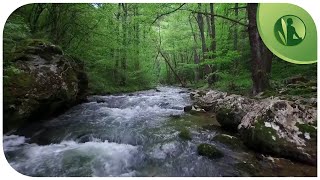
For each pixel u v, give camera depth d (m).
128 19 17.36
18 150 4.99
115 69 16.83
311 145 4.18
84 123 6.86
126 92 16.00
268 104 4.98
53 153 4.84
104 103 9.98
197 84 20.95
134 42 17.95
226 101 7.67
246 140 4.81
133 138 5.61
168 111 8.52
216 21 17.27
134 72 18.39
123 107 9.38
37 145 5.28
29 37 8.18
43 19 10.91
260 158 4.32
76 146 5.20
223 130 5.91
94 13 12.01
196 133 5.75
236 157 4.43
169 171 4.12
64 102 7.73
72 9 10.73
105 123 6.86
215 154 4.49
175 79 32.84
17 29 7.71
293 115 4.70
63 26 11.10
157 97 12.31
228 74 12.07
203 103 9.20
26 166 4.31
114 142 5.50
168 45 26.66
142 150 4.92
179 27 23.23
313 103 5.86
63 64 7.82
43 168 4.25
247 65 13.24
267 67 9.62
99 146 5.18
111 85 16.11
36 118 6.74
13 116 5.75
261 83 8.04
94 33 12.66
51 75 7.03
